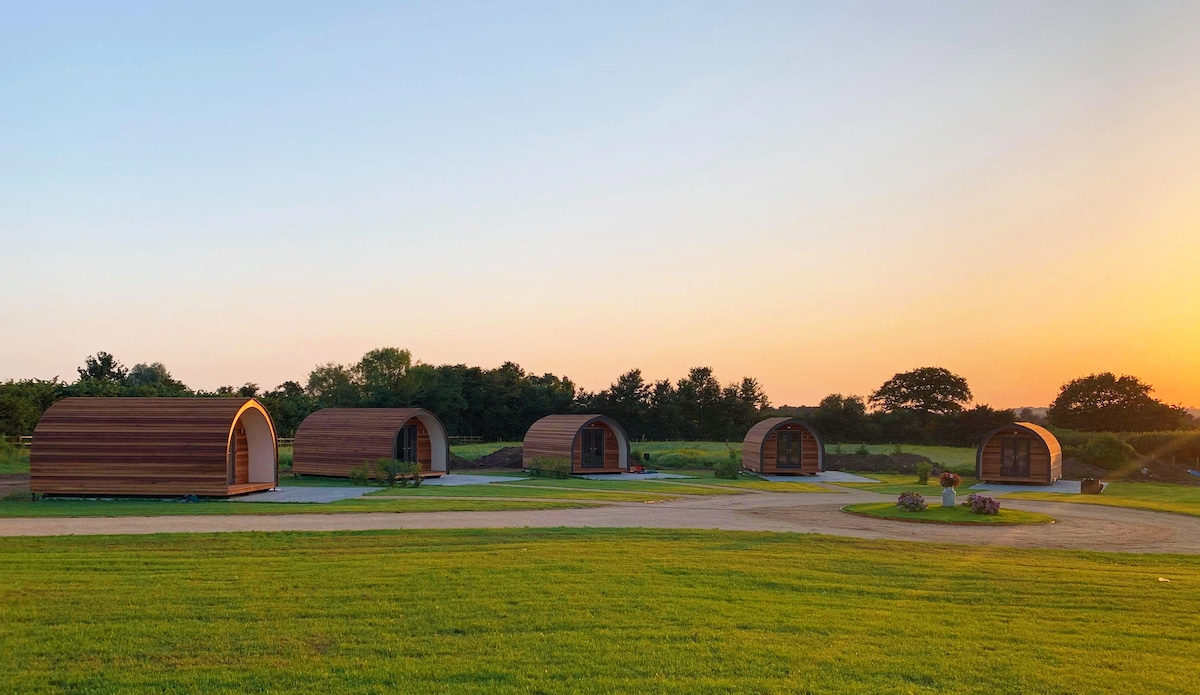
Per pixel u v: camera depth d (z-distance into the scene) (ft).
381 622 39.47
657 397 335.67
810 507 101.55
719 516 89.30
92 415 103.96
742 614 42.24
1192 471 179.42
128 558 54.65
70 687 30.83
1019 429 155.84
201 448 101.71
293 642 36.19
